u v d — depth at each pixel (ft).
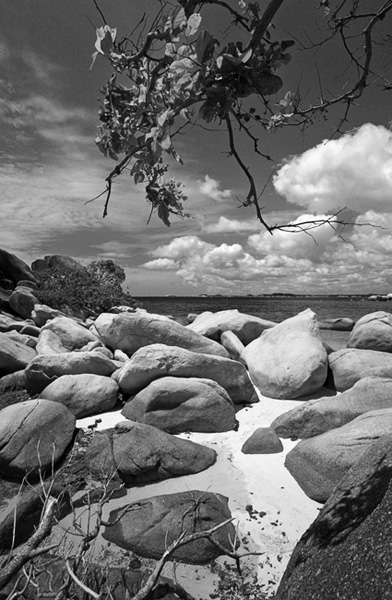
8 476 18.60
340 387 27.99
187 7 5.12
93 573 10.80
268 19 4.71
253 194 6.35
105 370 29.22
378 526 9.43
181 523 12.34
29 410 21.11
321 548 10.63
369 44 7.68
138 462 17.70
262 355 31.30
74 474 18.11
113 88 5.83
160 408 23.06
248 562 12.89
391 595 7.69
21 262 77.87
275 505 15.84
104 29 5.12
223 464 19.03
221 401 23.39
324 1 8.05
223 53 4.87
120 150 6.05
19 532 14.07
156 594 10.88
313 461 17.20
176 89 4.75
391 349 35.65
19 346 35.32
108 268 86.69
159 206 7.04
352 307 185.37
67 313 61.11
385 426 17.29
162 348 26.73
